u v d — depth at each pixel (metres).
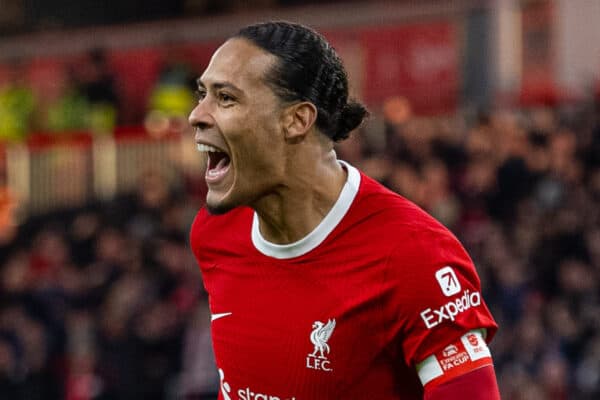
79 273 33.47
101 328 30.59
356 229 8.20
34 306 32.12
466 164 32.75
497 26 41.75
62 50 50.25
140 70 48.59
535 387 26.09
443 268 7.97
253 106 7.89
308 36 8.05
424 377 8.01
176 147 40.41
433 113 40.22
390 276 8.00
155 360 29.73
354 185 8.31
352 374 8.19
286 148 8.05
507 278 27.72
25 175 41.91
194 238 9.00
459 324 7.91
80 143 41.53
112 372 30.00
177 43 48.41
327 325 8.14
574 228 29.06
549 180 31.31
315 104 8.03
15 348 31.33
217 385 28.02
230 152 7.96
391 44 43.69
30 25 51.09
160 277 31.31
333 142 8.39
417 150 33.44
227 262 8.70
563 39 40.88
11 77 50.84
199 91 8.15
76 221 36.50
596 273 28.28
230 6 48.25
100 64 43.44
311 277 8.23
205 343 28.27
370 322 8.07
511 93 39.16
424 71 43.06
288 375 8.32
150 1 49.53
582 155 31.80
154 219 34.53
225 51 8.00
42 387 31.33
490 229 30.03
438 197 31.48
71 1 50.75
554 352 26.56
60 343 31.53
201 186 38.38
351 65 44.62
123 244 33.69
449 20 42.75
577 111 34.97
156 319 29.92
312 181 8.18
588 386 26.41
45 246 35.28
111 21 49.94
